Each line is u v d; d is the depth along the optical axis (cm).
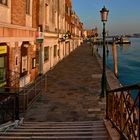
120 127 676
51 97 1652
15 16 1598
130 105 566
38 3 2372
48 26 2794
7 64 1527
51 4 2981
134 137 522
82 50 7312
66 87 2003
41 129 905
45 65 2759
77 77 2530
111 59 6900
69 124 1019
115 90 756
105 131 822
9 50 1530
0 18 1377
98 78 2464
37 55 2358
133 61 6431
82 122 1079
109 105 950
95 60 4362
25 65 1942
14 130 898
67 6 5141
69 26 5769
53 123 1063
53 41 3284
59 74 2723
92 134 802
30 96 1620
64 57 4844
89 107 1409
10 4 1512
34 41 2147
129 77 4016
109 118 930
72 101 1548
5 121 1015
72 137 762
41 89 1786
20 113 1254
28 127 963
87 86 2052
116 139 662
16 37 1638
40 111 1323
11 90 1504
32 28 2020
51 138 766
